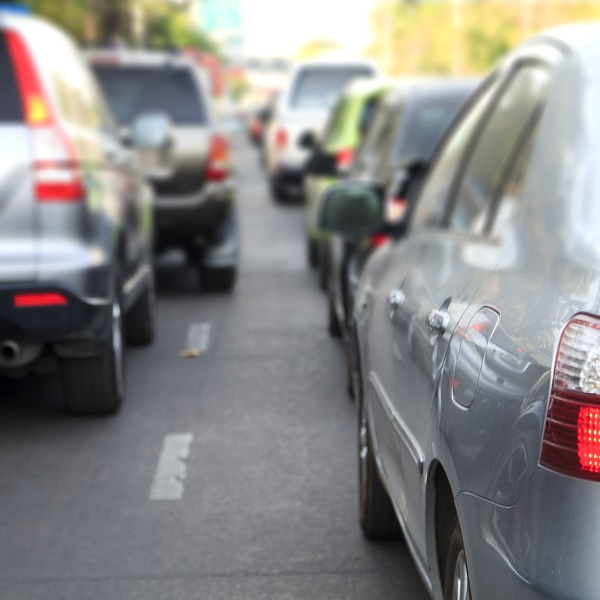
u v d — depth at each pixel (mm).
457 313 4188
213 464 7699
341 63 28266
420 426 4461
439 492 4301
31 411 9070
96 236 8109
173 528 6527
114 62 15391
